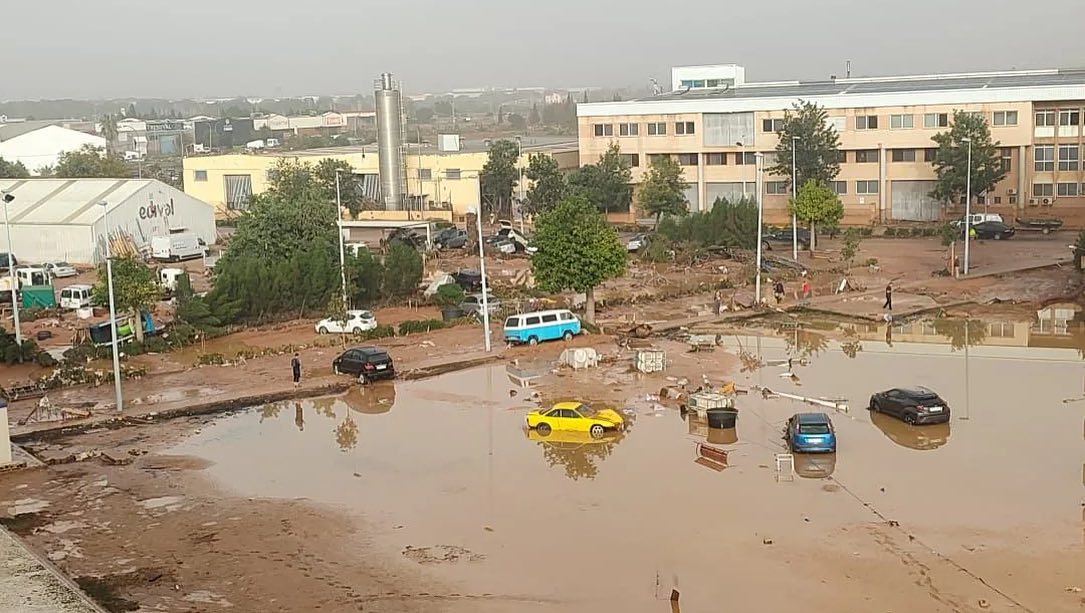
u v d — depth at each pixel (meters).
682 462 34.09
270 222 70.12
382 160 115.06
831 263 76.06
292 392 44.72
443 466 34.66
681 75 129.25
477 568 26.55
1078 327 54.22
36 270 73.31
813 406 40.09
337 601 25.08
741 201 83.56
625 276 72.75
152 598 25.55
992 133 94.00
